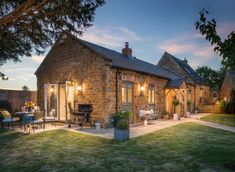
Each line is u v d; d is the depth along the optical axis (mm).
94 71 13250
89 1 7512
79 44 14234
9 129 11977
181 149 7465
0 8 7500
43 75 17031
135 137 9625
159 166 5719
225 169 5434
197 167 5586
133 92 14930
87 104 13438
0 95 19016
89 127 12844
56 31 8500
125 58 17594
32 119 10859
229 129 12391
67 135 10141
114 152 7129
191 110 25453
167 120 17188
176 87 18578
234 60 4410
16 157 6664
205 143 8438
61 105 15617
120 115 9969
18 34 8742
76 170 5496
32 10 7148
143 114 14500
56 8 7105
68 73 14922
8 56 11203
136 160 6254
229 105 24891
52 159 6418
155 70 19938
